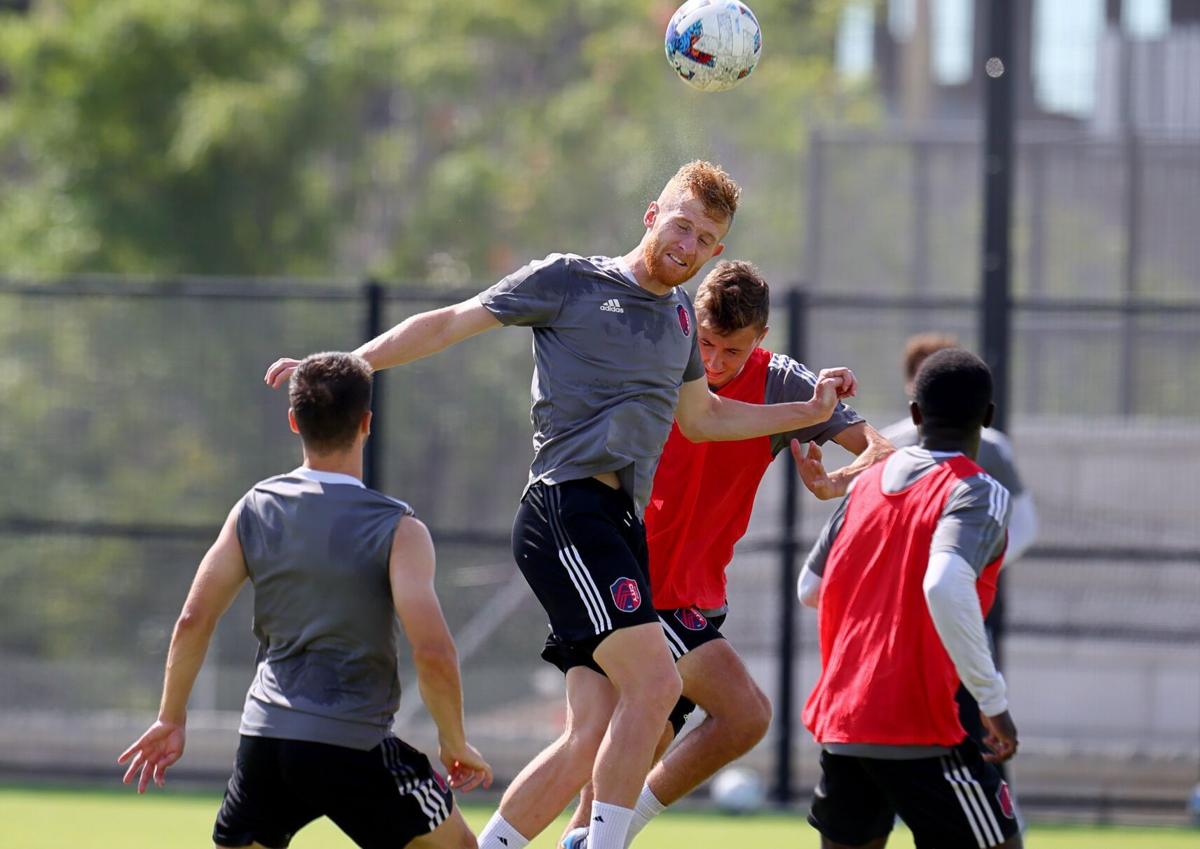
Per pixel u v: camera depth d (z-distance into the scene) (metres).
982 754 17.48
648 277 17.06
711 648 19.34
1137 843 31.73
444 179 72.31
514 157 74.56
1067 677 36.53
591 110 73.12
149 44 71.50
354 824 15.98
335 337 37.62
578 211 72.62
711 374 19.22
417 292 36.88
